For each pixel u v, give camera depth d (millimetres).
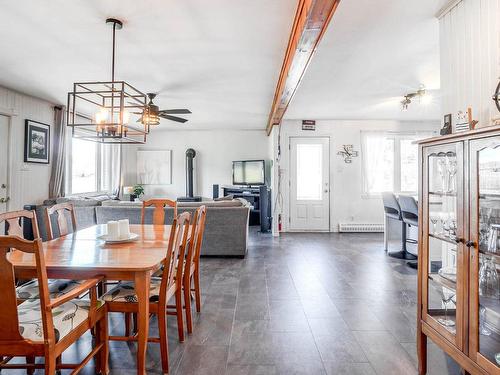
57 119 5289
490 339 1409
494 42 1806
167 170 7965
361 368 1863
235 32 2625
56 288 1981
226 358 1967
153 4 2213
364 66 3355
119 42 2828
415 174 6547
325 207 6625
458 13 2127
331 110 5594
